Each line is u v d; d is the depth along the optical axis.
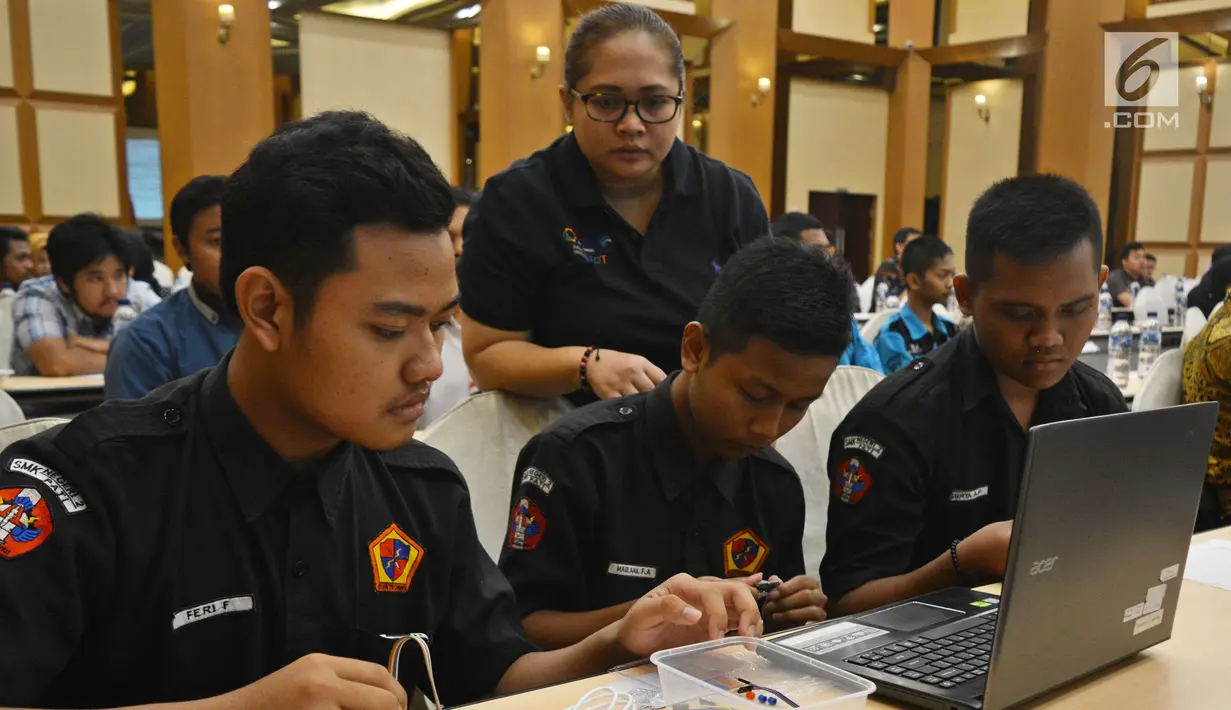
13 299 3.71
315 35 7.73
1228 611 1.13
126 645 0.86
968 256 1.42
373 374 0.79
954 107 11.42
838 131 11.04
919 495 1.42
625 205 1.79
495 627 1.06
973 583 1.26
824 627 1.03
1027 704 0.87
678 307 1.77
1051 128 10.26
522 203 1.74
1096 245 1.33
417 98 8.34
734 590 1.00
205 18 7.07
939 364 1.52
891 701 0.88
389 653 0.95
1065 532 0.83
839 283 1.18
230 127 7.23
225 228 0.83
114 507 0.84
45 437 0.86
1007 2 10.55
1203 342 2.23
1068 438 0.80
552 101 8.38
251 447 0.90
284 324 0.79
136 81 8.77
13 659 0.76
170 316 2.35
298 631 0.91
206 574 0.88
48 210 7.51
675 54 1.69
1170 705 0.87
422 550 1.02
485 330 1.78
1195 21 9.48
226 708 0.73
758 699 0.80
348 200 0.76
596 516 1.33
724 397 1.20
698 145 10.19
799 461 1.82
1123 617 0.94
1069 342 1.35
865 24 10.80
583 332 1.76
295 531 0.92
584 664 1.01
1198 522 2.21
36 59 7.35
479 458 1.67
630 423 1.38
